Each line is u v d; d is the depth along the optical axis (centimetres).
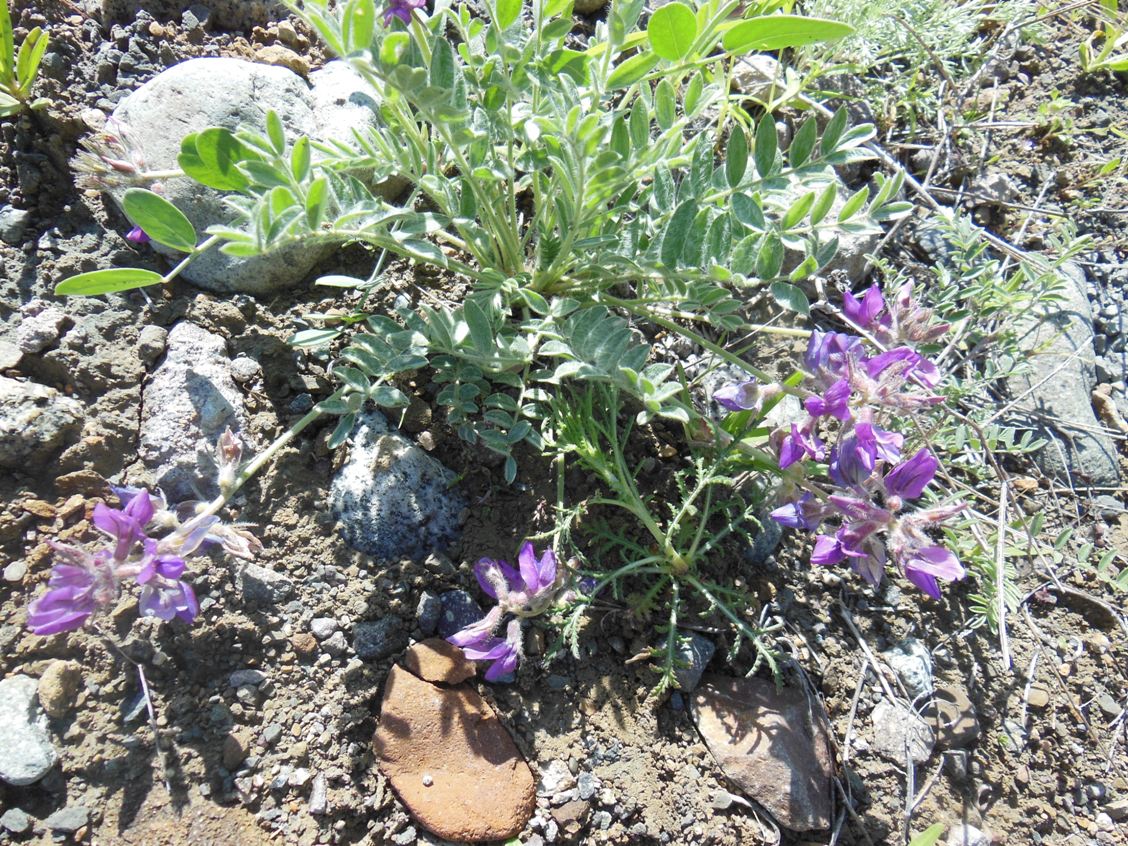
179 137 27
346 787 23
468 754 24
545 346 23
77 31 29
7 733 21
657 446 29
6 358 25
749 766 25
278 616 24
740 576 28
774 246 23
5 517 23
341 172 25
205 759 22
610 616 27
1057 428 34
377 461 26
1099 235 39
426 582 26
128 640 23
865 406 23
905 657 28
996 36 42
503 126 26
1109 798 28
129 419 25
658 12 20
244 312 28
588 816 24
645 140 24
